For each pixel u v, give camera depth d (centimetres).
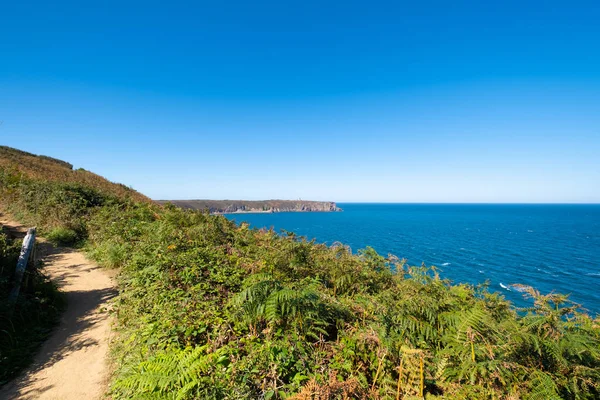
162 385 329
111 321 659
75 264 1049
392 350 409
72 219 1426
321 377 377
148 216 1557
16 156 3262
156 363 375
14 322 590
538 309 490
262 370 384
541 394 341
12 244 841
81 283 887
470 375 363
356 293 746
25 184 1834
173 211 1670
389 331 448
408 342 423
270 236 1291
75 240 1326
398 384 368
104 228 1308
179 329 470
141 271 741
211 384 353
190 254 830
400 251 4134
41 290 711
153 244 956
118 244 1112
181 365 365
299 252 877
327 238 5194
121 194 2461
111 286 870
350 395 351
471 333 400
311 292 520
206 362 375
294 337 451
